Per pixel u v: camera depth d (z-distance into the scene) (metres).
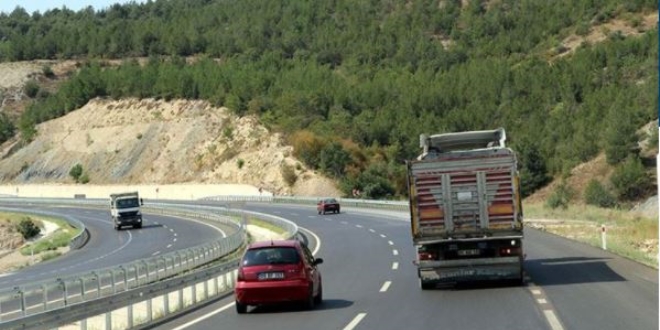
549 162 123.38
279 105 158.25
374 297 23.47
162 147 150.88
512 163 23.81
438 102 167.12
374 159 135.38
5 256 76.12
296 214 87.88
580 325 16.39
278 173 129.12
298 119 150.00
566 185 114.12
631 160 106.38
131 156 152.88
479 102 163.38
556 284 24.11
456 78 183.00
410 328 17.09
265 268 21.06
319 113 160.00
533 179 120.69
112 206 89.19
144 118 162.00
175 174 143.75
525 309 19.12
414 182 24.19
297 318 19.80
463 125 150.50
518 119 151.50
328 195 121.81
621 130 114.50
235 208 102.31
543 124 143.50
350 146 134.25
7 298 21.14
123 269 29.83
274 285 20.91
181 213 104.00
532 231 50.16
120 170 151.12
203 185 131.25
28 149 170.88
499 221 23.80
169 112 160.88
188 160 145.12
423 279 24.16
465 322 17.55
